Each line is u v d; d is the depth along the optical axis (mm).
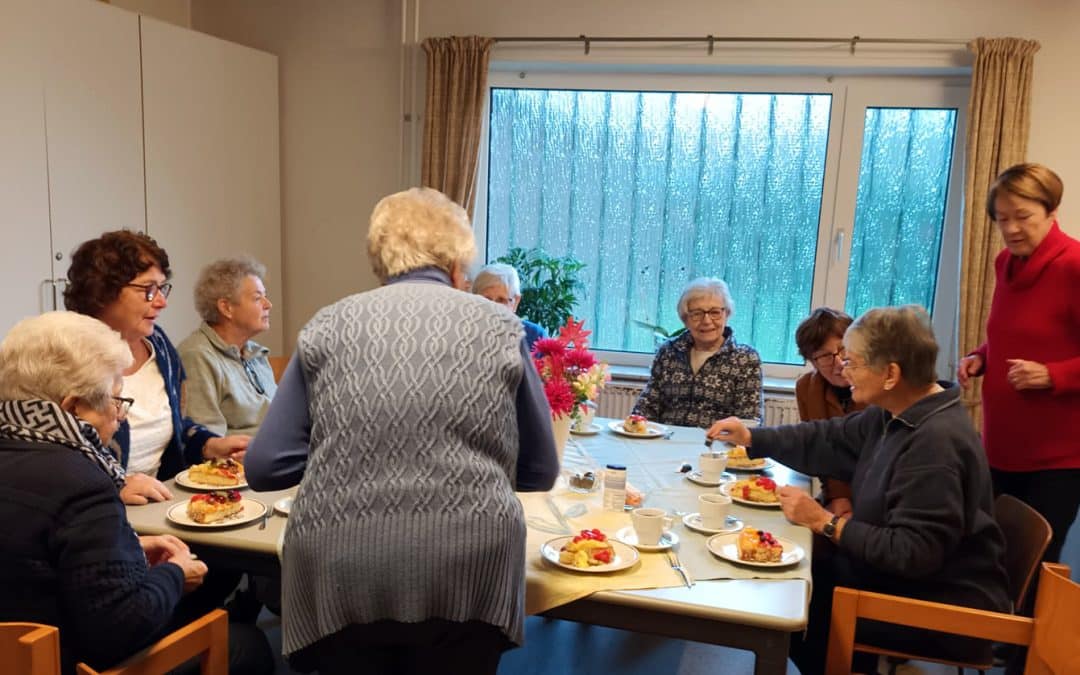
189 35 3352
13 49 2660
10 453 1204
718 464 2010
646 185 3824
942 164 3539
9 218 2699
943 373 3613
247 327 2408
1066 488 2211
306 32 3854
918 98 3479
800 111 3625
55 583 1193
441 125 3625
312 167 3949
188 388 2295
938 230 3586
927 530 1514
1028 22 3170
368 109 3842
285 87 3916
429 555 1072
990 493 1627
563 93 3826
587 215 3900
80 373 1278
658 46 3486
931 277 3625
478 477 1113
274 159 3887
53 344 1272
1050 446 2215
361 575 1073
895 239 3625
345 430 1109
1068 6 3129
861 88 3514
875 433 1880
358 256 3975
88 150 2957
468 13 3625
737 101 3672
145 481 1796
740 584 1384
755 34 3395
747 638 1300
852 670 1686
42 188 2801
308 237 4016
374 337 1142
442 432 1108
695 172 3768
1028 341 2254
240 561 1604
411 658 1170
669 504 1856
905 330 1632
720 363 2844
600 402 3727
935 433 1576
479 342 1158
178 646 1276
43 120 2781
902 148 3559
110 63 3016
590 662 2365
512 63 3664
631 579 1387
